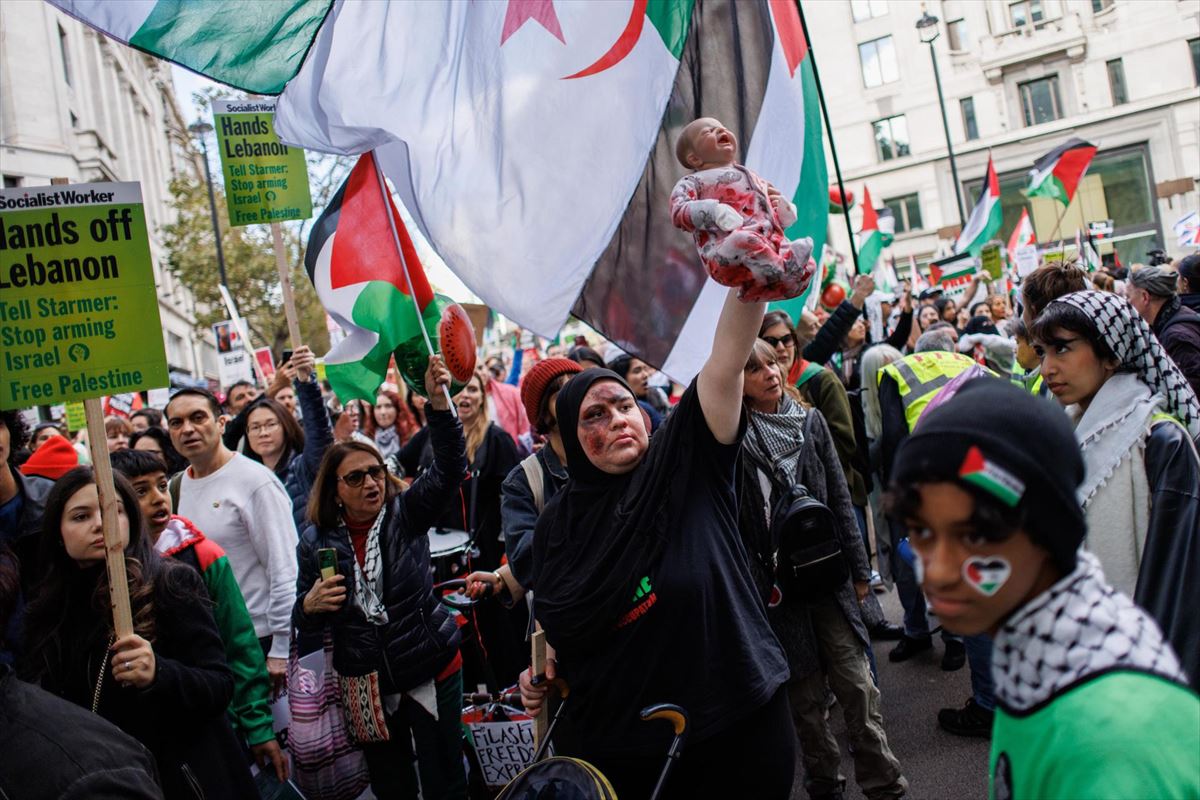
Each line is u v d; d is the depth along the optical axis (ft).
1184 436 8.71
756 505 12.67
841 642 12.55
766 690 8.21
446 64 11.88
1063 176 53.11
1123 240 127.54
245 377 38.83
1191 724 3.59
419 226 11.94
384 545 12.59
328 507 12.78
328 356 14.25
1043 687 3.79
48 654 9.64
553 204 12.01
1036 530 3.68
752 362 13.20
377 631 12.34
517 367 39.81
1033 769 3.76
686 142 7.16
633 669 8.20
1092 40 124.88
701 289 11.97
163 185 159.63
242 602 12.26
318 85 11.50
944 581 3.77
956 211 134.72
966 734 15.11
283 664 14.37
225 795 10.00
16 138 79.61
